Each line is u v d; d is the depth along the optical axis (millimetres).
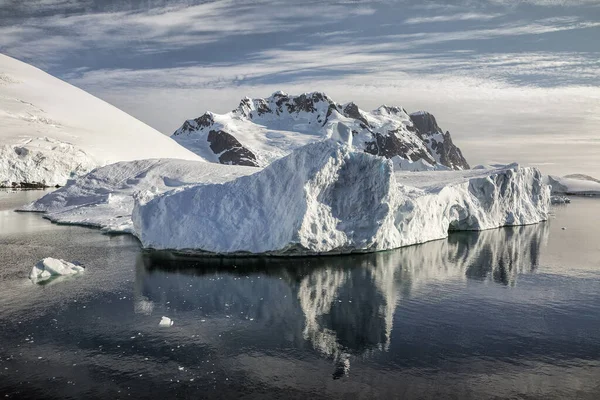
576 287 25703
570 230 45562
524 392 14586
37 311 20625
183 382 14938
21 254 30281
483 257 32594
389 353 17188
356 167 29453
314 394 14344
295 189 28672
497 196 45562
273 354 16969
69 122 119062
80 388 14500
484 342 18219
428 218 36812
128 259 29047
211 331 18891
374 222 30000
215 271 26750
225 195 30594
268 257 29172
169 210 30641
